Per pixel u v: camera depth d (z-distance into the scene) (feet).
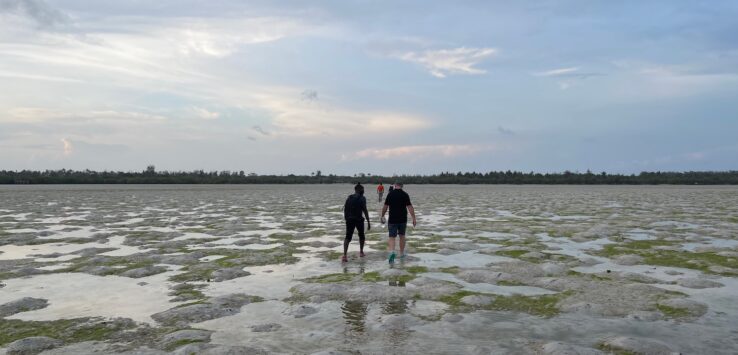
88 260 57.16
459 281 45.62
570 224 98.53
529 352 27.09
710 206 159.84
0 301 38.75
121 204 177.27
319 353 26.71
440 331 30.91
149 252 63.57
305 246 69.21
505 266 52.54
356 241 74.18
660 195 267.39
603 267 52.44
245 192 328.08
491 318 33.73
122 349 27.99
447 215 126.11
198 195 267.80
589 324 32.35
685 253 61.11
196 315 34.45
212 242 73.72
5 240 74.95
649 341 28.25
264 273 50.08
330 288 41.91
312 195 275.39
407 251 64.08
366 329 31.40
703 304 36.88
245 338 29.71
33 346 28.35
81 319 33.91
